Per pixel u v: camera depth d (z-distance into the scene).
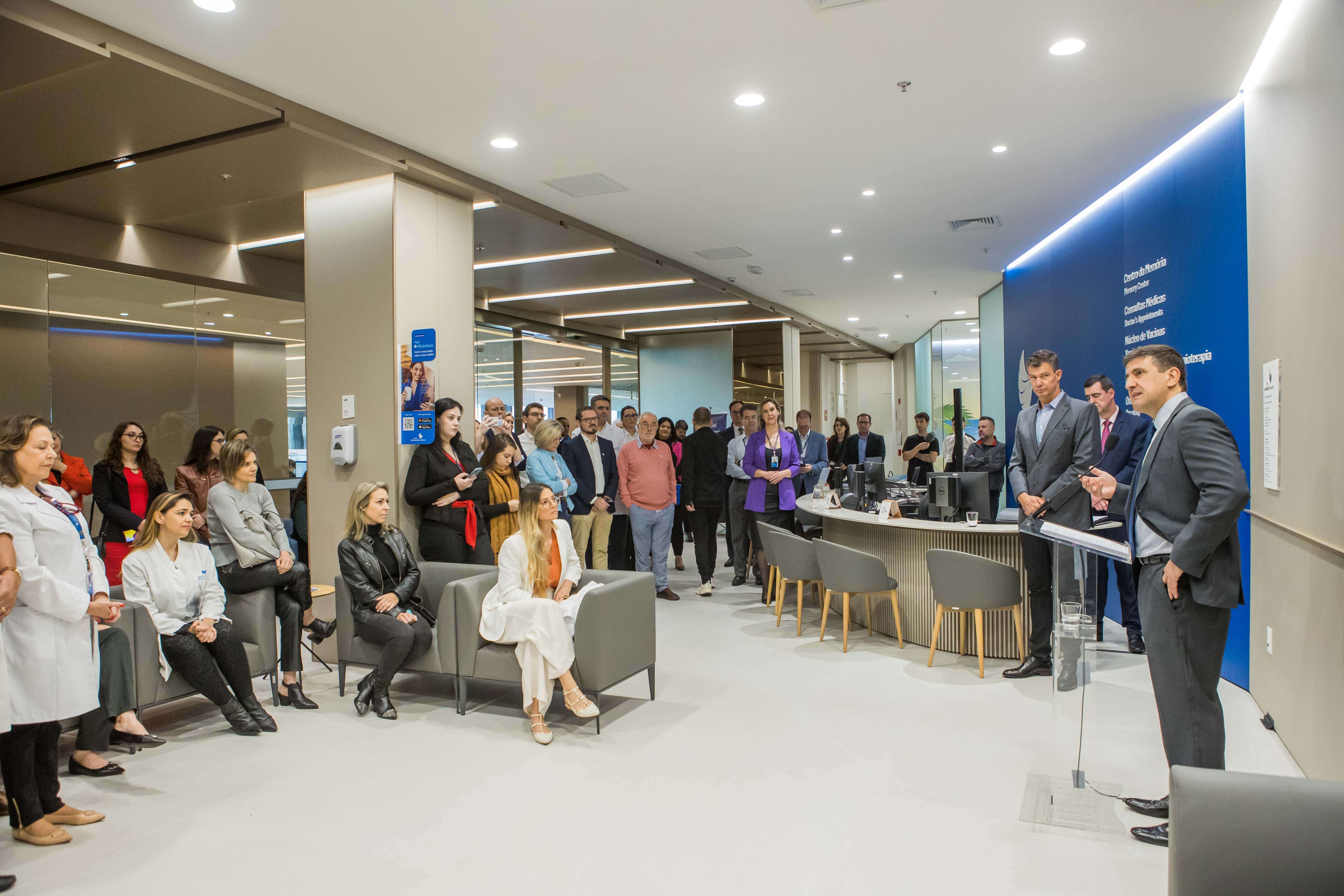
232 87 4.45
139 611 4.00
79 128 4.86
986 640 5.61
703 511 8.02
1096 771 3.29
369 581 4.79
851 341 18.31
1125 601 5.48
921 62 4.43
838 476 9.72
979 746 4.01
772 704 4.70
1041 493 4.91
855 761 3.84
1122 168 6.35
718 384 13.38
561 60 4.33
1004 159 6.06
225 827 3.23
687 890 2.73
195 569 4.31
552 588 4.73
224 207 6.50
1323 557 3.29
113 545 5.74
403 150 5.57
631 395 13.88
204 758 3.96
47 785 3.22
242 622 4.62
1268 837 1.81
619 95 4.79
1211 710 3.01
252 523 4.70
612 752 4.00
